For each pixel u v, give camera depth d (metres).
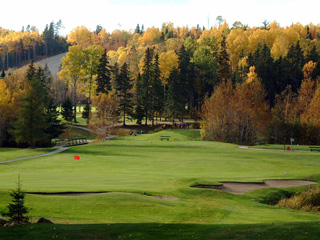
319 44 145.12
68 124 99.94
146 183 27.30
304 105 89.88
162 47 167.25
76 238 13.80
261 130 83.06
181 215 19.38
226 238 13.48
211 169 38.28
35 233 14.19
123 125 104.06
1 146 79.56
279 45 138.00
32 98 66.88
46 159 46.72
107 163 42.69
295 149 60.03
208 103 85.44
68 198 21.05
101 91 107.38
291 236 13.20
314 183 31.00
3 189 22.02
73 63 107.06
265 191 27.75
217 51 140.25
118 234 14.48
